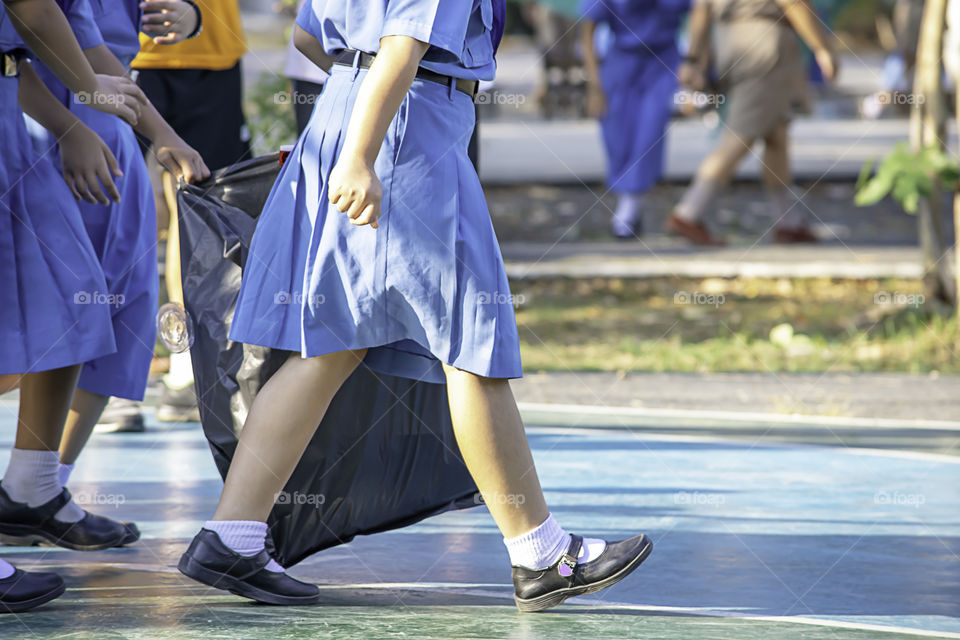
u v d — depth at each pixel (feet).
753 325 63.52
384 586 24.70
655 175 86.69
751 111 81.30
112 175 26.55
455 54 21.20
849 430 43.21
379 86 20.70
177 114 41.70
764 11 80.18
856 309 66.18
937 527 29.99
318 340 21.62
